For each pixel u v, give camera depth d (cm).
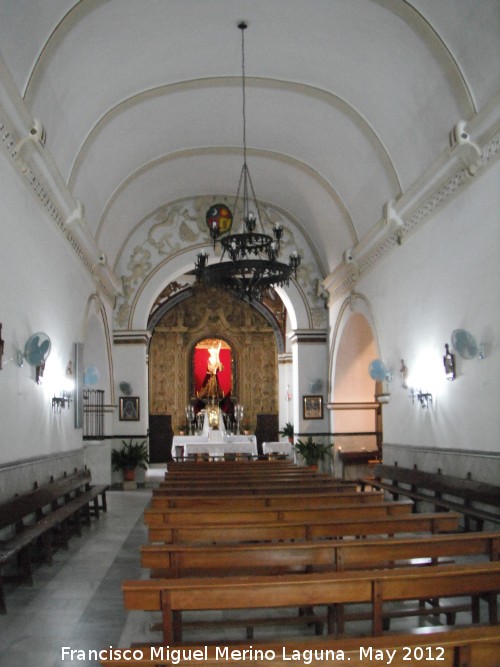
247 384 2525
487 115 847
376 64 1062
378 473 1310
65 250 1185
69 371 1226
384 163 1230
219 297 2555
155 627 527
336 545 485
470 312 952
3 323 810
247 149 1536
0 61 698
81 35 923
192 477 1099
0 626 578
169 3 952
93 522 1164
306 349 1878
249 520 673
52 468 1076
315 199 1642
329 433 1841
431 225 1096
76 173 1189
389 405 1328
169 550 470
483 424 916
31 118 843
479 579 424
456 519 631
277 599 390
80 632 561
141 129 1336
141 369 1817
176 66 1149
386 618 555
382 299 1368
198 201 1853
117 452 1742
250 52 1123
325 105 1252
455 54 903
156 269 1836
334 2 957
